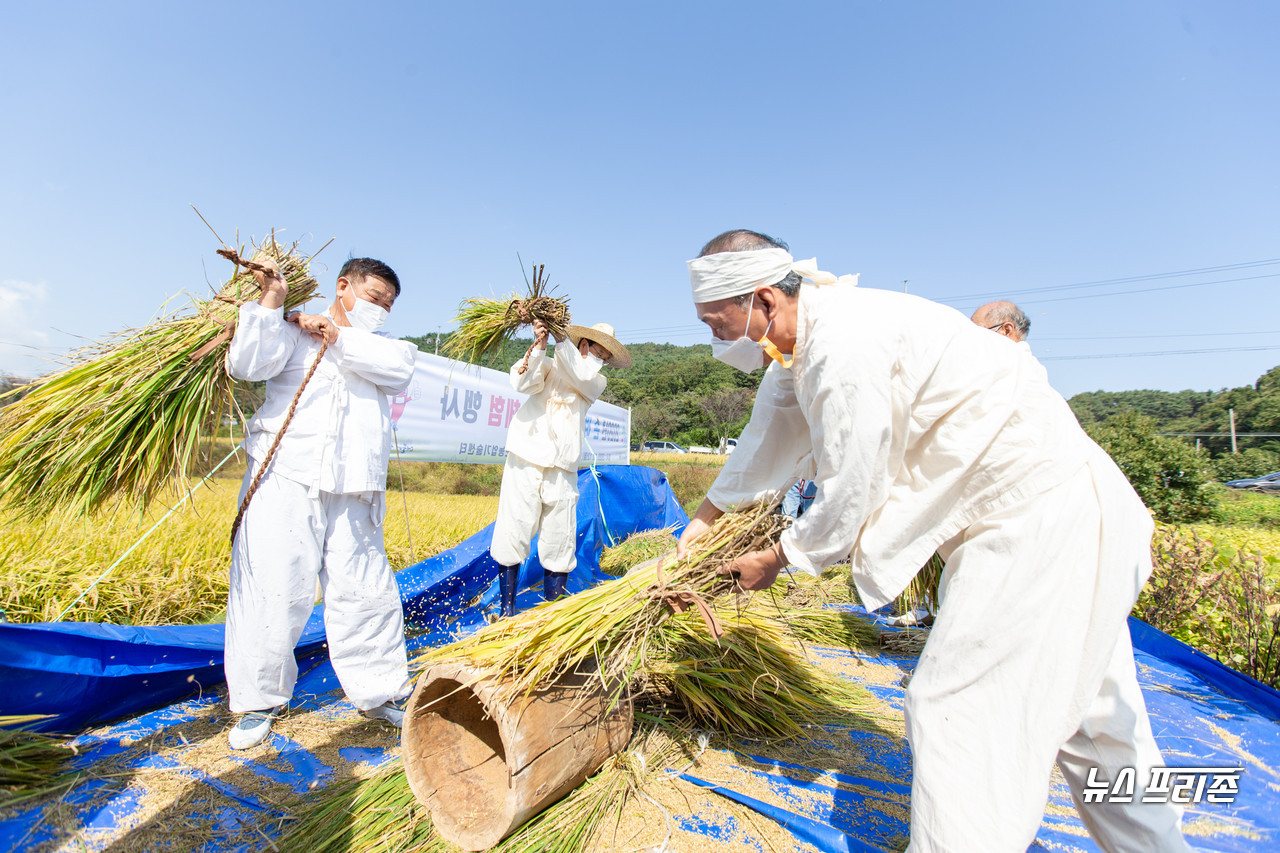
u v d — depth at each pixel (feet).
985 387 5.04
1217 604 13.84
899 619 14.60
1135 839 5.05
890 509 5.46
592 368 13.56
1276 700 10.59
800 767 8.05
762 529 6.93
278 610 7.80
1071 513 4.77
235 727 8.05
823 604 16.24
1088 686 4.69
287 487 7.95
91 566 12.61
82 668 7.82
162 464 7.89
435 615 13.84
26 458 7.43
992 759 4.60
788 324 5.68
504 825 5.85
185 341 7.83
